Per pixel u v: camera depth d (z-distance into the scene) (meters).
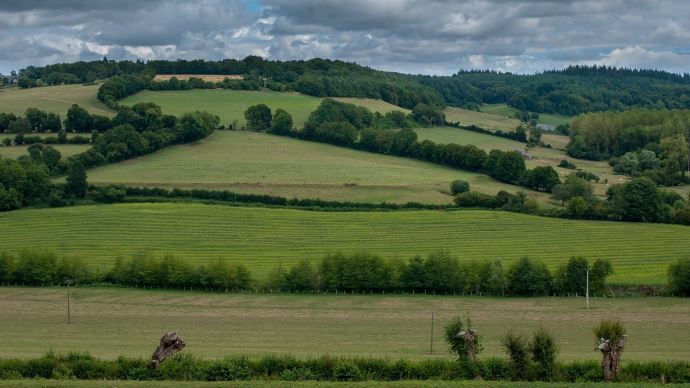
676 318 91.00
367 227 140.88
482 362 52.25
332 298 103.06
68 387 45.78
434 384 47.53
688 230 139.25
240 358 52.88
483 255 124.56
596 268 104.62
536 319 90.81
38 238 131.25
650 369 51.62
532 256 123.94
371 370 52.16
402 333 82.62
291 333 82.38
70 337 79.25
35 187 149.12
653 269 116.06
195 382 47.72
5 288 106.50
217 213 146.75
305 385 46.94
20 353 66.56
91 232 134.88
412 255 124.19
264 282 108.25
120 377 50.78
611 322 51.59
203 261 120.31
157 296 103.06
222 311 94.81
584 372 51.62
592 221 145.50
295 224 142.00
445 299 102.62
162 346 50.91
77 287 107.69
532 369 51.66
